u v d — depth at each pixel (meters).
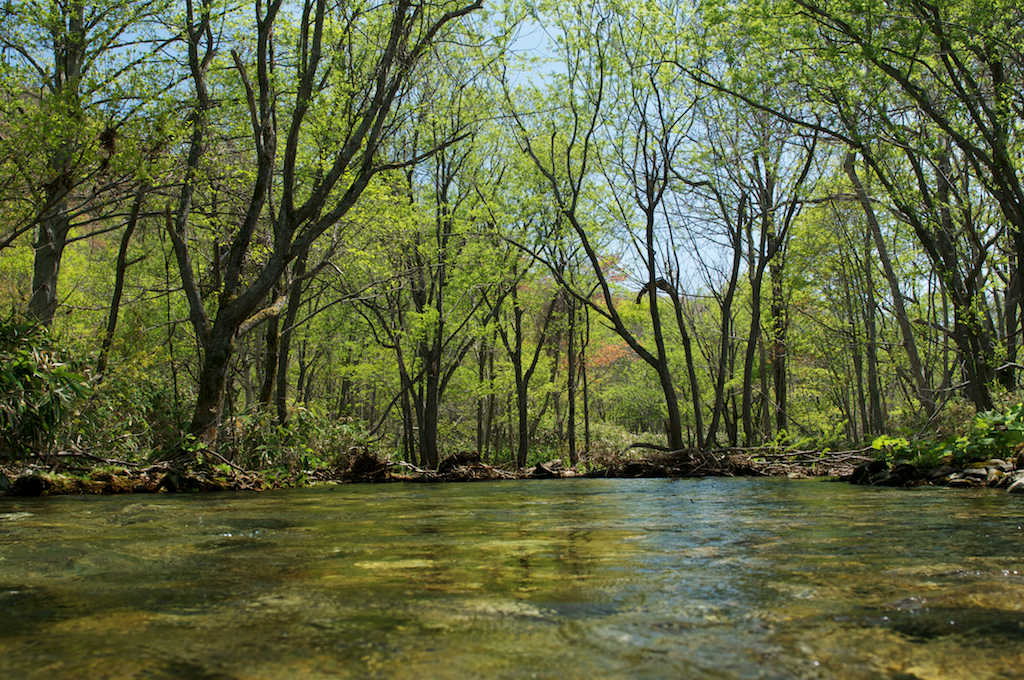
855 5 10.94
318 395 32.81
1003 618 2.07
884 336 21.94
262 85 11.68
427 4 12.34
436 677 1.58
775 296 20.83
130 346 12.27
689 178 18.16
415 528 4.75
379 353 21.89
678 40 14.91
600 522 5.04
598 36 15.51
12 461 8.73
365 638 1.91
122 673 1.63
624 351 31.81
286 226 11.60
